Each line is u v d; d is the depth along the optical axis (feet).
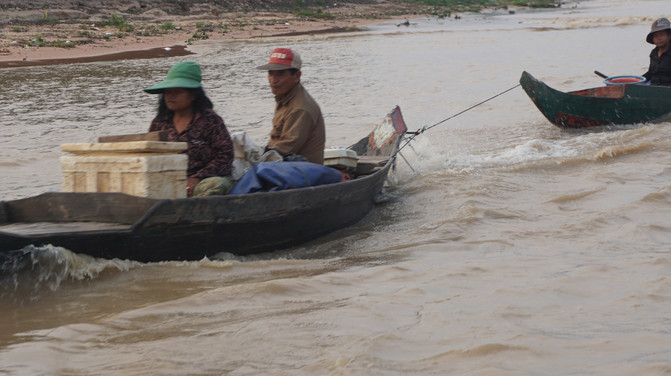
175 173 17.25
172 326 14.02
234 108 45.73
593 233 20.58
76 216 17.07
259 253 19.29
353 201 22.08
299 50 88.17
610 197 24.30
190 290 16.16
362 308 14.83
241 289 15.80
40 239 15.21
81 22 101.24
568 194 24.58
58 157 32.32
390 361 12.32
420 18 163.94
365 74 64.13
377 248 20.04
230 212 17.63
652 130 35.50
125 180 16.88
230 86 55.98
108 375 11.95
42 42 82.38
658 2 227.40
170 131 19.06
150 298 15.66
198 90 18.83
